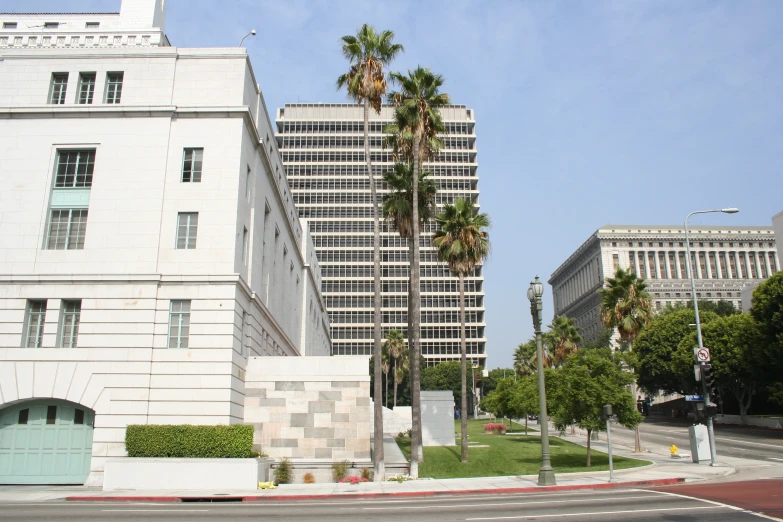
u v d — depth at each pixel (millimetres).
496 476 23859
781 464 26594
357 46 26578
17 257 25469
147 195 26188
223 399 24016
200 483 21562
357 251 129125
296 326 50312
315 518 12906
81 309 24844
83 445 24109
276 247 38719
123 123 27000
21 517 13305
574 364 27891
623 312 39281
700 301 91312
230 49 28188
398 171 31625
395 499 17875
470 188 133750
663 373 68438
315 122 137000
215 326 24672
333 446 26125
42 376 24141
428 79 28031
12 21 54844
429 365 123875
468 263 31641
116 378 24156
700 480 21078
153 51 27953
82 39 51406
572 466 26891
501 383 53969
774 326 45531
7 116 26984
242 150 27172
